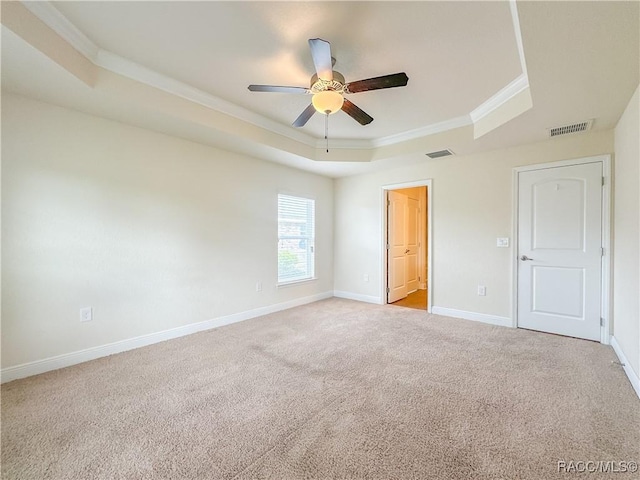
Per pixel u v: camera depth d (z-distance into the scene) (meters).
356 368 2.45
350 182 5.20
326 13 1.75
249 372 2.38
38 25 1.73
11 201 2.23
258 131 3.38
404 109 3.08
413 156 3.93
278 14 1.77
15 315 2.25
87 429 1.68
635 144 2.20
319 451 1.50
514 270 3.53
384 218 4.81
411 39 1.98
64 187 2.47
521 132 3.00
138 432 1.65
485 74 2.41
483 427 1.68
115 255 2.78
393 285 5.02
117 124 2.77
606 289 2.95
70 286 2.52
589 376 2.28
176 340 3.12
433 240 4.21
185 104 2.71
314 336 3.24
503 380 2.23
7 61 1.83
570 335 3.18
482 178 3.76
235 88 2.70
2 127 2.19
